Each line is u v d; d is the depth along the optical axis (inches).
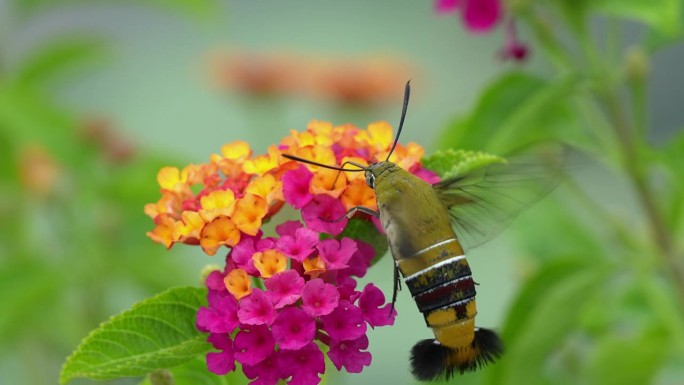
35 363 26.0
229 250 19.8
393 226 19.1
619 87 23.2
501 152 22.7
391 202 19.1
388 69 32.3
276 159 19.3
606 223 23.8
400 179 19.2
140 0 27.6
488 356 19.0
